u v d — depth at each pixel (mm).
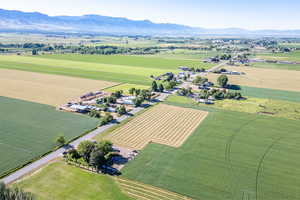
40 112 97562
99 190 51031
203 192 51438
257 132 82125
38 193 49406
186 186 53250
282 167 61438
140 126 86250
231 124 88812
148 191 51250
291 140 76438
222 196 50312
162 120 92312
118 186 52500
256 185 54125
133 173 57375
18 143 70688
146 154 66312
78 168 58969
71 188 51438
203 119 93688
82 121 89688
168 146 71438
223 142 74500
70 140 73438
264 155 67125
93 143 62969
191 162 62812
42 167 58969
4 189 37188
